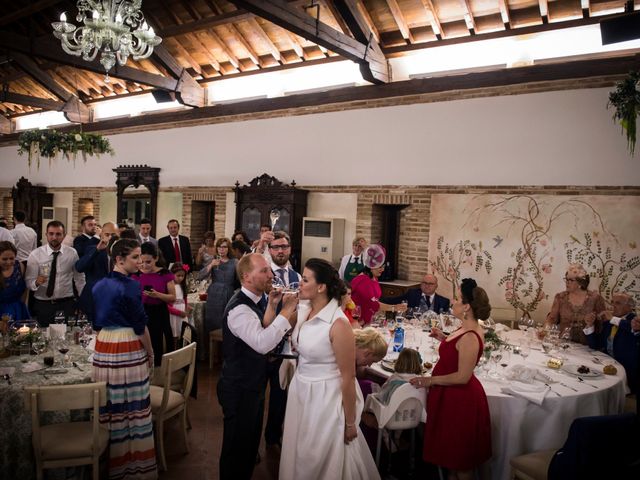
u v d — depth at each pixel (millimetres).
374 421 3314
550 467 2613
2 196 15094
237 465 3061
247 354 3041
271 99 9141
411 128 7523
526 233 6570
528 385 3346
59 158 13445
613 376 3760
